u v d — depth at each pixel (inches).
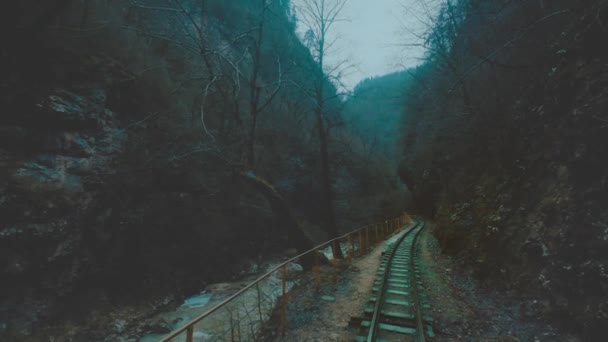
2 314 334.6
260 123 912.9
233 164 481.4
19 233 339.0
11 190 335.6
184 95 666.2
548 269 219.6
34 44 383.6
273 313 260.4
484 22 445.1
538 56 343.9
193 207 616.7
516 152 344.2
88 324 394.0
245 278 641.0
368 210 1326.3
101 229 447.8
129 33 568.7
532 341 188.7
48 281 376.5
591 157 217.5
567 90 275.6
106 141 460.1
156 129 559.2
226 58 458.9
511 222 295.1
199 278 587.2
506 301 243.6
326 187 628.1
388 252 504.1
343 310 257.6
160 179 550.6
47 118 382.6
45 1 367.2
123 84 497.4
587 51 261.9
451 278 339.6
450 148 712.4
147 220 526.3
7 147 349.1
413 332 206.4
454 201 565.6
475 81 497.0
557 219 228.4
